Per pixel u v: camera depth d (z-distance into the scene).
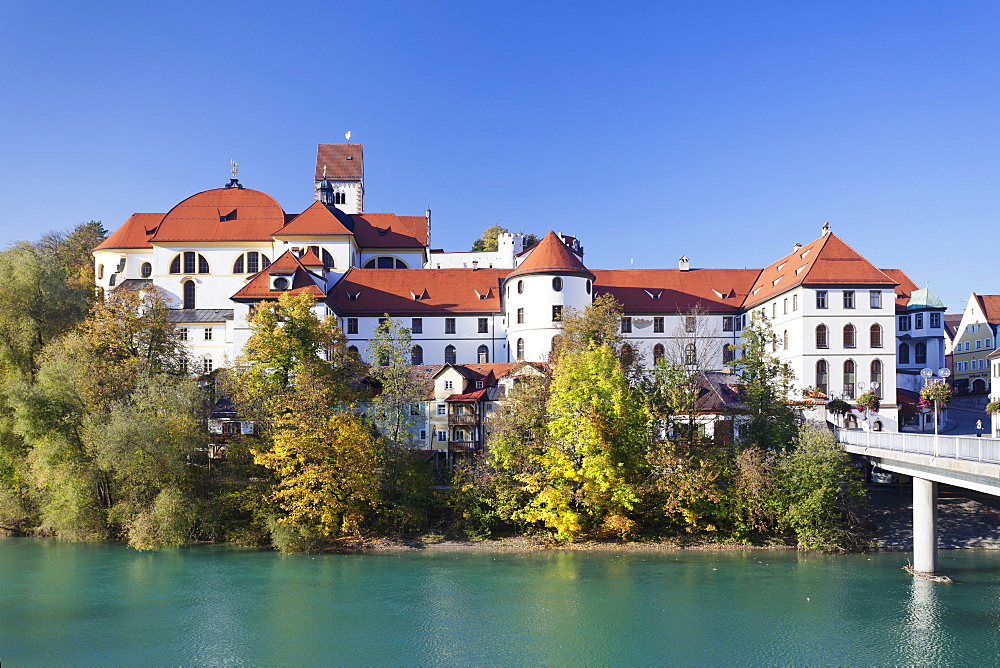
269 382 61.25
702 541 56.06
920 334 95.44
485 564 51.09
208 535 57.69
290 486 57.34
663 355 88.25
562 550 55.00
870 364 75.50
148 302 84.25
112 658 34.31
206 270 93.38
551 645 35.75
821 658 33.97
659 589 44.47
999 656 34.00
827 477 54.41
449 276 91.75
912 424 80.00
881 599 42.00
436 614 40.22
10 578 47.09
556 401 57.47
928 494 47.25
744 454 56.53
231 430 71.12
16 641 36.31
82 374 59.19
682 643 35.81
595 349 59.72
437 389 73.19
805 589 44.16
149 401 57.84
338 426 56.69
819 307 75.44
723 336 89.81
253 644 35.91
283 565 50.78
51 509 56.34
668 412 59.41
